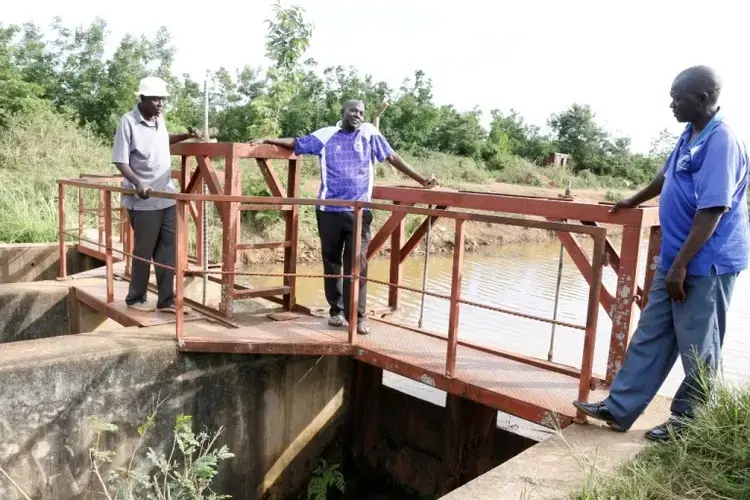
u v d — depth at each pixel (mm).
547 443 3285
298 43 12203
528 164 32469
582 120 38625
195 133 5445
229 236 4863
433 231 16109
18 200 11172
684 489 2793
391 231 5367
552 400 3725
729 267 3082
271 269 12352
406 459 5363
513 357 4430
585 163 37781
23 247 8094
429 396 6621
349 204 4355
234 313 5211
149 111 4867
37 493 3799
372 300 9883
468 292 10922
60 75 25578
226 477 4738
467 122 33500
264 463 5004
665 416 3680
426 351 4480
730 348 8023
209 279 5859
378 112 5238
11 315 5738
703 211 2975
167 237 5109
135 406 4188
